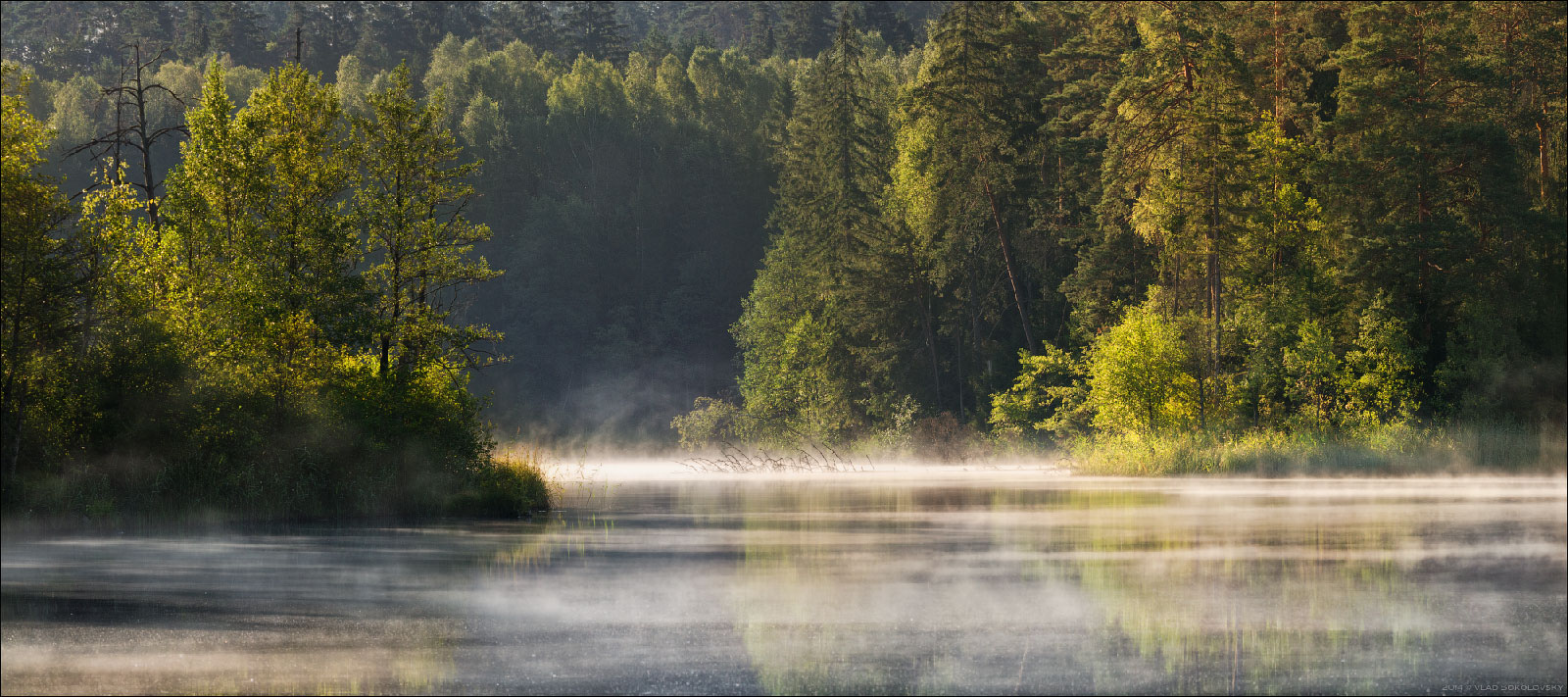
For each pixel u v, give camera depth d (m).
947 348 114.69
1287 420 78.19
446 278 52.03
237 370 46.94
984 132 106.25
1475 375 75.50
